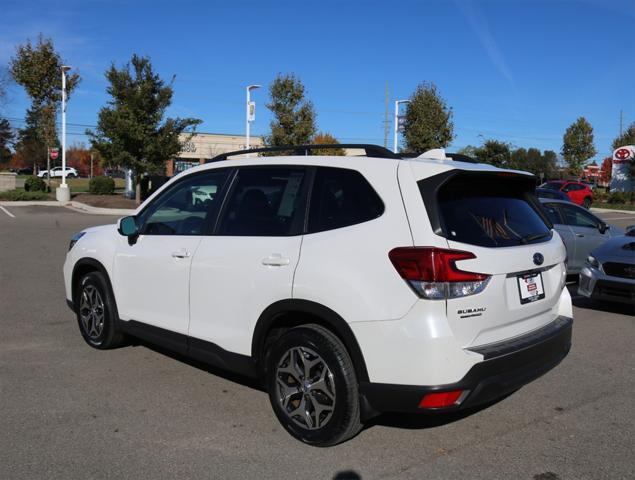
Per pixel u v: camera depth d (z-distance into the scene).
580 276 7.88
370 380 3.37
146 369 5.13
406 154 4.15
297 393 3.77
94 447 3.65
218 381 4.87
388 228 3.41
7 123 50.00
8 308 7.31
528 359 3.58
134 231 4.98
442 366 3.20
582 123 56.09
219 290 4.18
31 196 28.34
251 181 4.29
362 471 3.40
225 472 3.37
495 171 3.73
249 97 28.12
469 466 3.48
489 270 3.38
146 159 24.52
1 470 3.34
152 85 23.97
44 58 30.81
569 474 3.40
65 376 4.91
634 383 4.99
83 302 5.69
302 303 3.63
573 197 31.89
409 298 3.24
